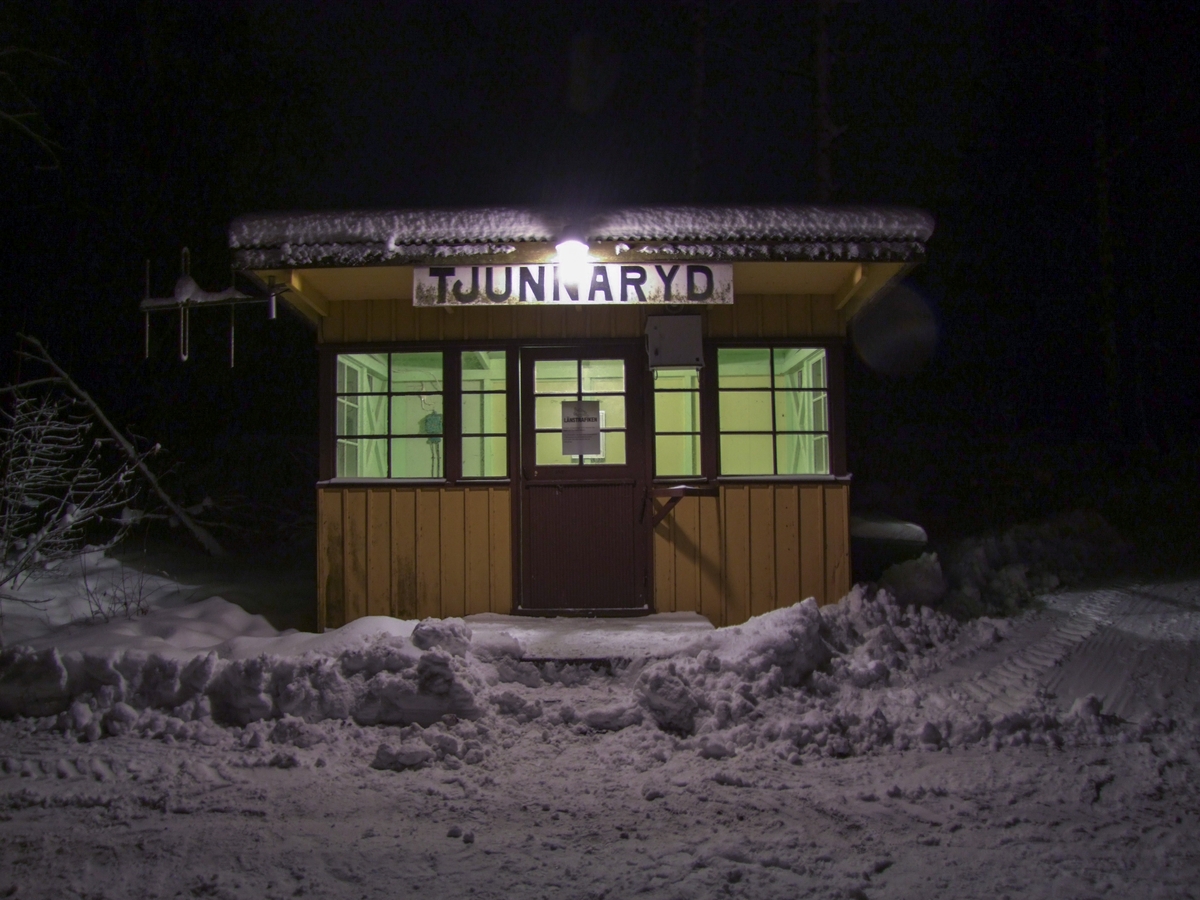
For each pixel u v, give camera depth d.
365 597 6.96
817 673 5.66
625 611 6.88
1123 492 10.54
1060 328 14.21
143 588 7.99
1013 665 5.96
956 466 12.95
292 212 6.06
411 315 7.07
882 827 3.93
